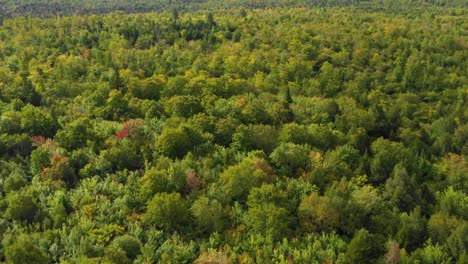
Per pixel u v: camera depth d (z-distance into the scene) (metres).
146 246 57.44
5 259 54.06
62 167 72.12
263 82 128.75
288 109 104.94
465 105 117.88
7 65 138.38
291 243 61.09
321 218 65.00
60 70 132.62
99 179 72.25
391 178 77.75
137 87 113.62
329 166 79.56
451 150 97.25
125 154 77.75
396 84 136.62
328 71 139.00
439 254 59.41
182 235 62.56
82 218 61.88
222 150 80.44
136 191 70.06
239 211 66.44
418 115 112.94
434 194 78.00
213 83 115.06
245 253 57.81
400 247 63.22
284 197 67.62
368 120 105.31
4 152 78.81
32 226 61.72
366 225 67.00
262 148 85.50
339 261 57.66
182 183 70.50
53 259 55.38
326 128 94.31
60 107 101.81
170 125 88.88
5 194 67.88
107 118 99.25
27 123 86.19
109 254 53.84
